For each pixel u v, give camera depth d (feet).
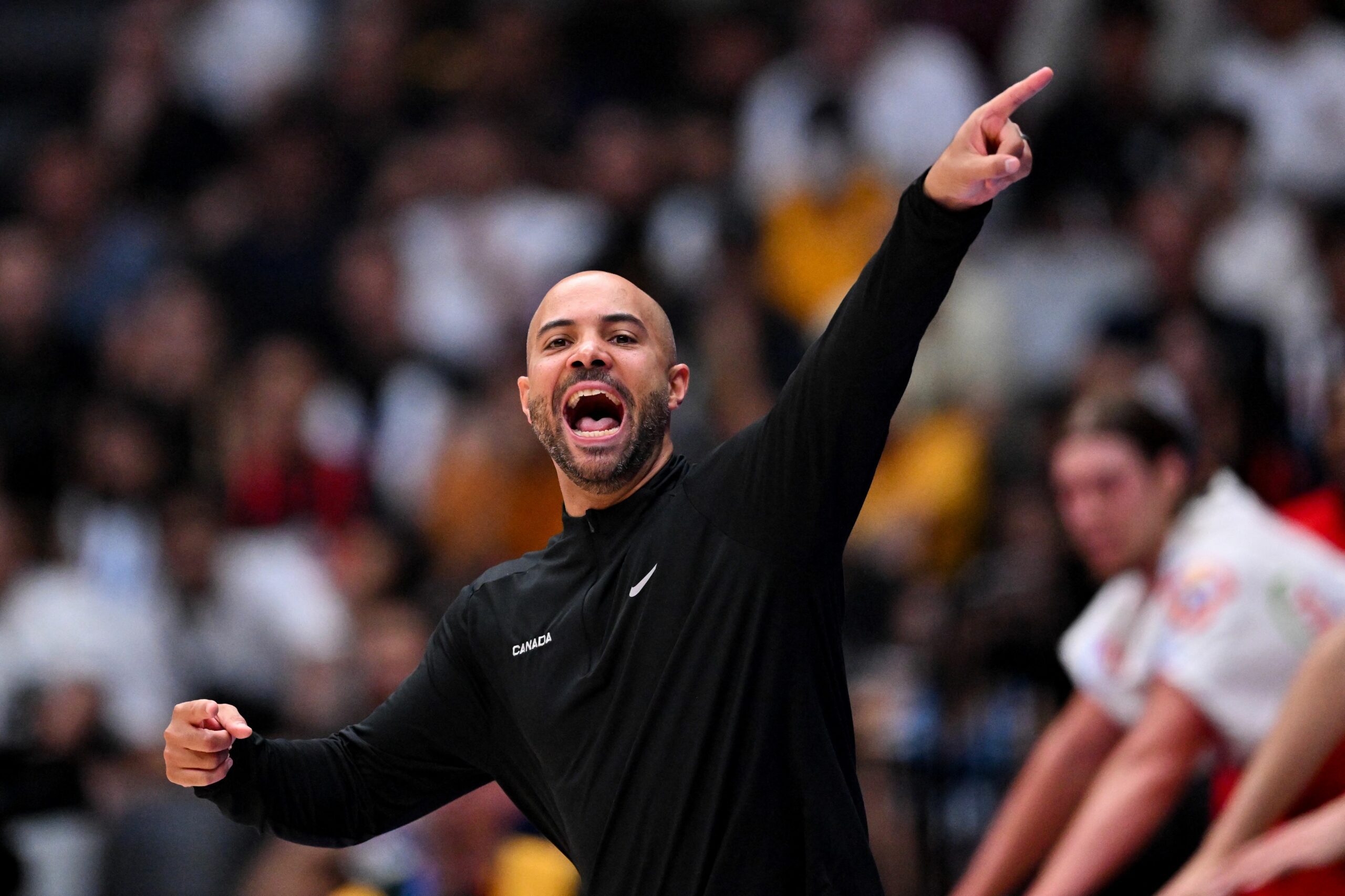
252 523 99.71
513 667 34.45
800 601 32.50
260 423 101.71
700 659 32.42
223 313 113.29
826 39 115.55
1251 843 39.14
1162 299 93.30
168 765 34.19
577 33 128.57
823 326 99.71
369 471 104.94
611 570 33.91
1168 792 46.29
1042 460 84.69
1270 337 87.25
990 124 30.55
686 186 114.11
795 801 32.19
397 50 127.34
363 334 111.14
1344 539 52.70
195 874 63.05
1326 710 39.11
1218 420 76.07
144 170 127.65
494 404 99.76
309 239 116.37
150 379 110.32
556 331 34.73
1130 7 109.60
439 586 88.53
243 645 93.91
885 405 31.96
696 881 31.83
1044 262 103.30
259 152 121.80
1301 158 110.22
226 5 132.46
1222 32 112.78
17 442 105.40
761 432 33.06
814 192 105.70
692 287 100.12
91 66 141.08
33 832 67.97
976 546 88.53
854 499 32.55
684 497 33.81
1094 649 51.26
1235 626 46.26
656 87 127.13
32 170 128.06
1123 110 109.40
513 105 122.72
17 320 116.16
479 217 113.91
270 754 35.53
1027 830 51.37
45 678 78.89
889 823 61.87
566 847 35.17
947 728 62.34
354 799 36.45
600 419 35.94
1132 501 48.65
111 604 93.25
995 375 95.20
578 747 33.24
